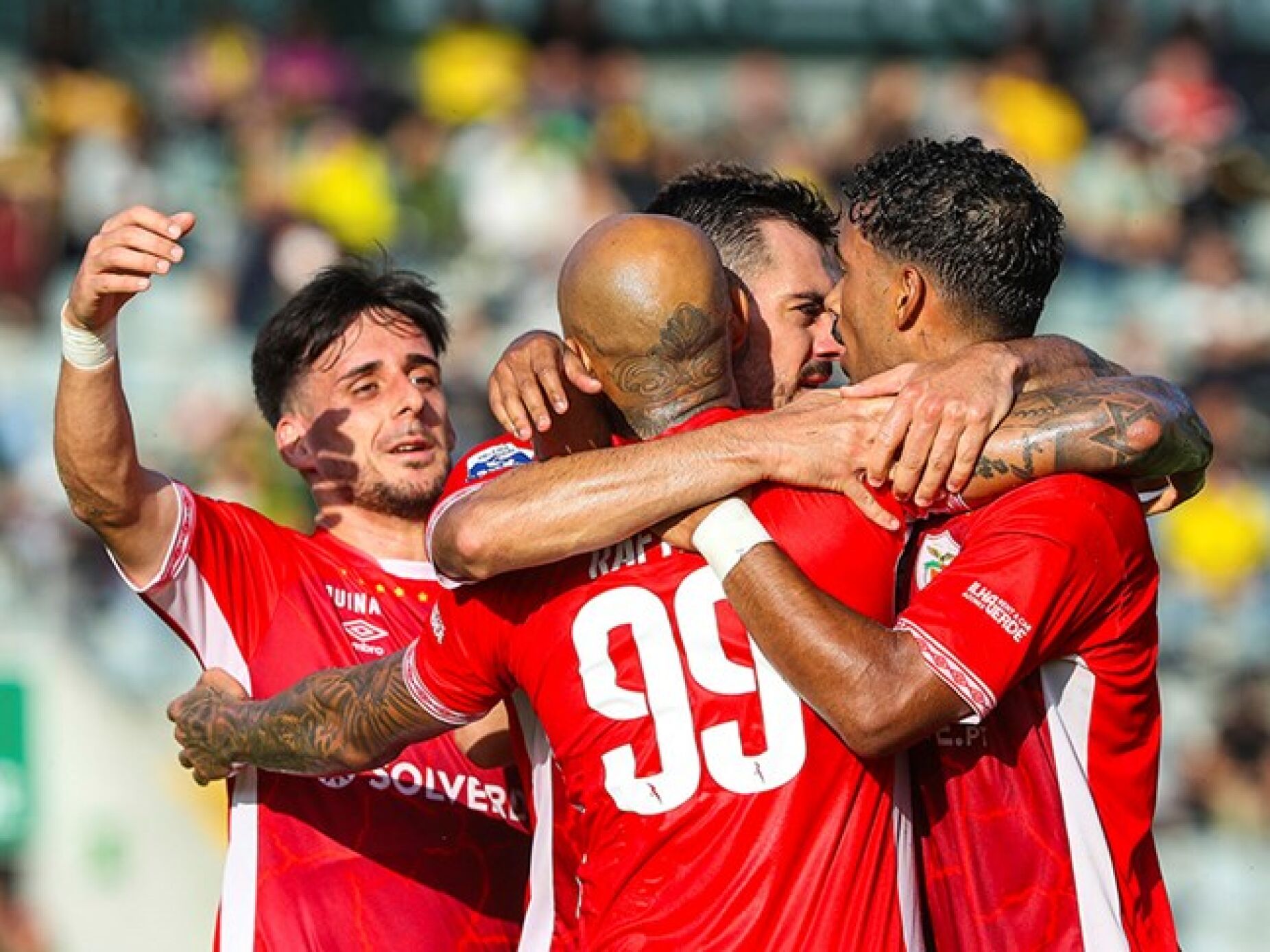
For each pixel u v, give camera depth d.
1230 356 48.75
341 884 15.70
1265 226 53.41
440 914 15.87
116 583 38.34
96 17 55.97
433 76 57.03
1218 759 39.88
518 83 56.56
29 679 35.22
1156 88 57.44
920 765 13.20
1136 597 13.04
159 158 52.19
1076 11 60.66
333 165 51.06
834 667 11.97
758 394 14.76
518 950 13.67
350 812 15.88
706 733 12.34
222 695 14.79
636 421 12.77
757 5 61.62
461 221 50.97
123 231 14.27
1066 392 12.77
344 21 59.06
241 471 42.09
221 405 43.84
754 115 57.97
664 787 12.34
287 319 17.58
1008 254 13.26
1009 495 12.71
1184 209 53.56
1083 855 12.90
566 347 12.89
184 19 56.84
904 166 13.45
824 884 12.30
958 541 13.05
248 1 57.84
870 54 61.81
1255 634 42.19
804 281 14.80
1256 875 38.28
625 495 12.20
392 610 16.95
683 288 12.46
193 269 48.91
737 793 12.27
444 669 13.12
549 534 12.23
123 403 15.13
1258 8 60.12
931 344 13.43
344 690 13.73
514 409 12.73
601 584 12.58
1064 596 12.46
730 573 12.21
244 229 49.78
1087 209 53.50
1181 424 12.77
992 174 13.34
